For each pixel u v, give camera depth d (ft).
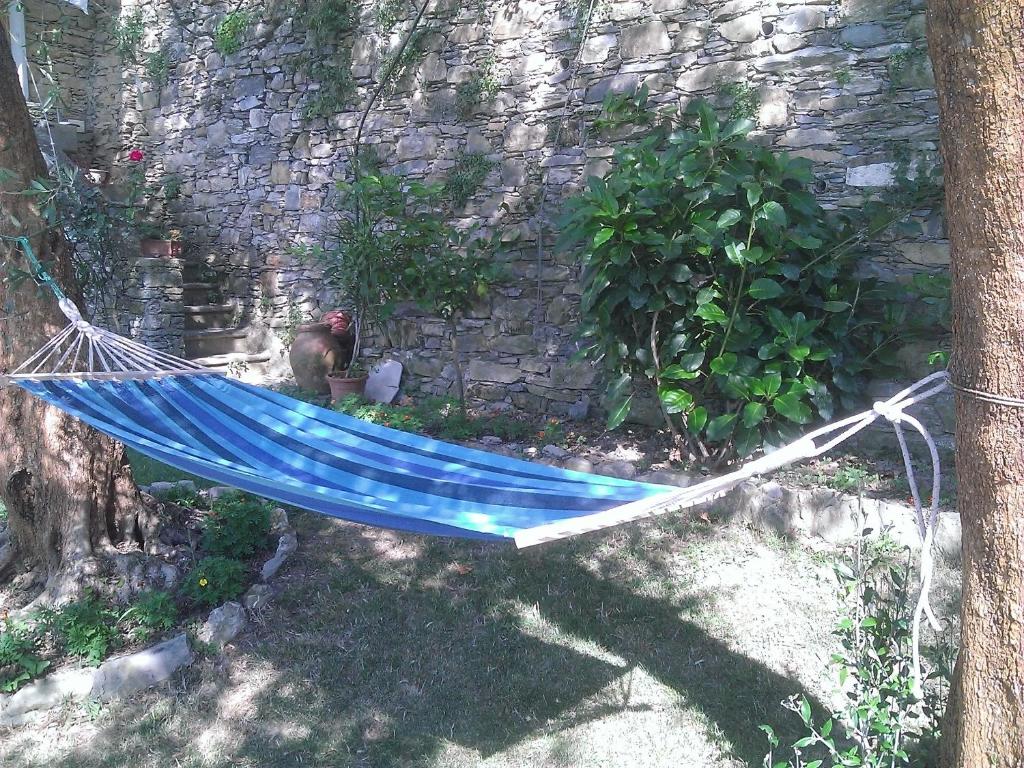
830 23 15.56
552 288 19.48
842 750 8.59
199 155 26.55
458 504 8.95
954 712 5.72
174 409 10.36
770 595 11.93
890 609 7.38
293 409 11.27
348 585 12.30
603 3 18.19
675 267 14.48
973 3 4.74
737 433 14.80
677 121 17.17
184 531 12.84
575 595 12.13
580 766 8.70
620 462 15.88
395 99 21.68
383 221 21.53
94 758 8.93
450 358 21.35
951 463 14.42
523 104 19.56
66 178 11.27
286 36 23.72
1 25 10.44
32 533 11.47
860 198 15.42
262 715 9.59
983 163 4.90
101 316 23.84
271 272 25.27
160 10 26.96
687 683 10.03
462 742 9.12
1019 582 5.13
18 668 9.82
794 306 14.97
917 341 14.92
